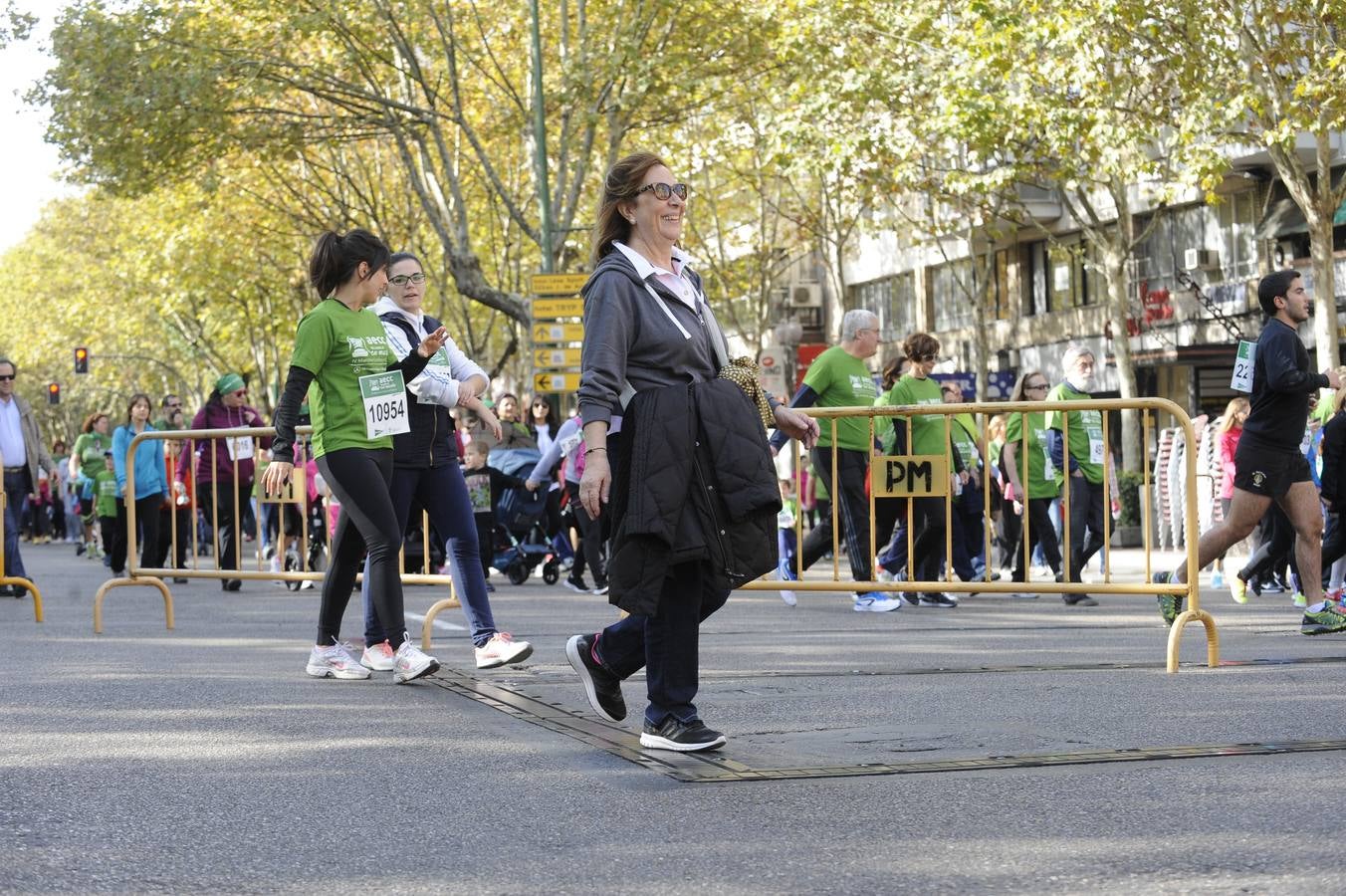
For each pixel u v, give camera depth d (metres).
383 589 9.86
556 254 33.75
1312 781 6.37
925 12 31.33
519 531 21.66
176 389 81.00
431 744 7.57
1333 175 36.00
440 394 10.21
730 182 46.31
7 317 81.62
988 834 5.56
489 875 5.13
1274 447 11.85
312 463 19.12
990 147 29.45
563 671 10.37
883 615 15.15
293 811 6.09
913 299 54.62
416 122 34.41
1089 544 16.34
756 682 9.61
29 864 5.31
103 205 67.31
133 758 7.25
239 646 12.43
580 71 32.75
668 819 5.88
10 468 19.69
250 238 50.03
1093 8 26.33
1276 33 26.64
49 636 13.41
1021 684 9.36
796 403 15.46
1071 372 16.03
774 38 33.34
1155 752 7.00
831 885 4.94
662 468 6.72
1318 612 12.09
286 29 32.44
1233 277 39.34
